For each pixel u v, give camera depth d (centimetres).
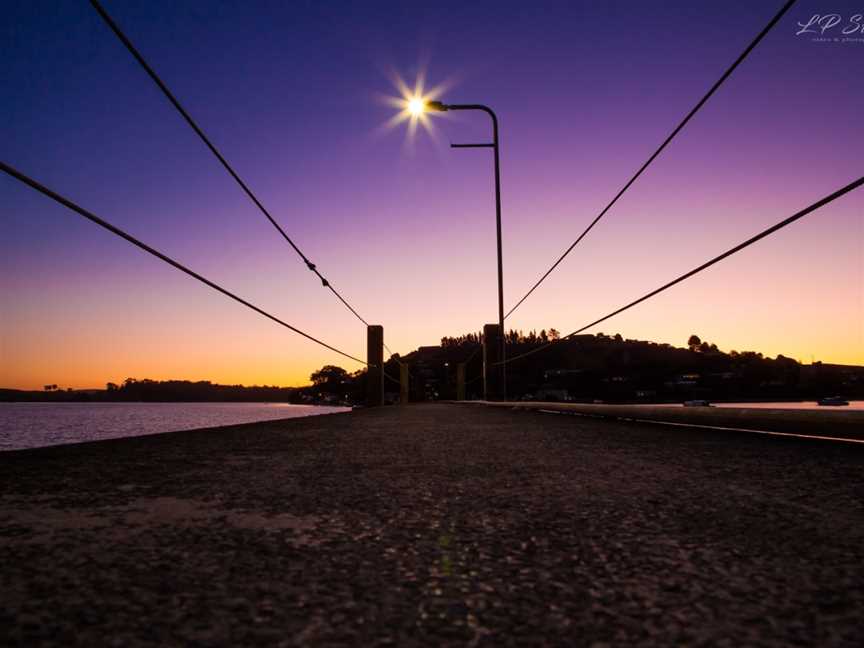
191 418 11106
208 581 93
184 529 131
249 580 94
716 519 140
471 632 72
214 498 171
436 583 92
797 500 164
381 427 566
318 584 92
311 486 193
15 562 104
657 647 67
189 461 266
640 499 167
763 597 85
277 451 313
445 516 145
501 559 106
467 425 605
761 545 115
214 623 75
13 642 69
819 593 87
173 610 80
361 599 85
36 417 12219
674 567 100
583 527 132
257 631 73
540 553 110
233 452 309
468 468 239
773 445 334
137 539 121
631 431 481
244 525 135
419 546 116
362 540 121
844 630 72
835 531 127
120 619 76
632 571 98
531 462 258
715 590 88
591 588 89
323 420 739
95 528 131
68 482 201
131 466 247
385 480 207
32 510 153
